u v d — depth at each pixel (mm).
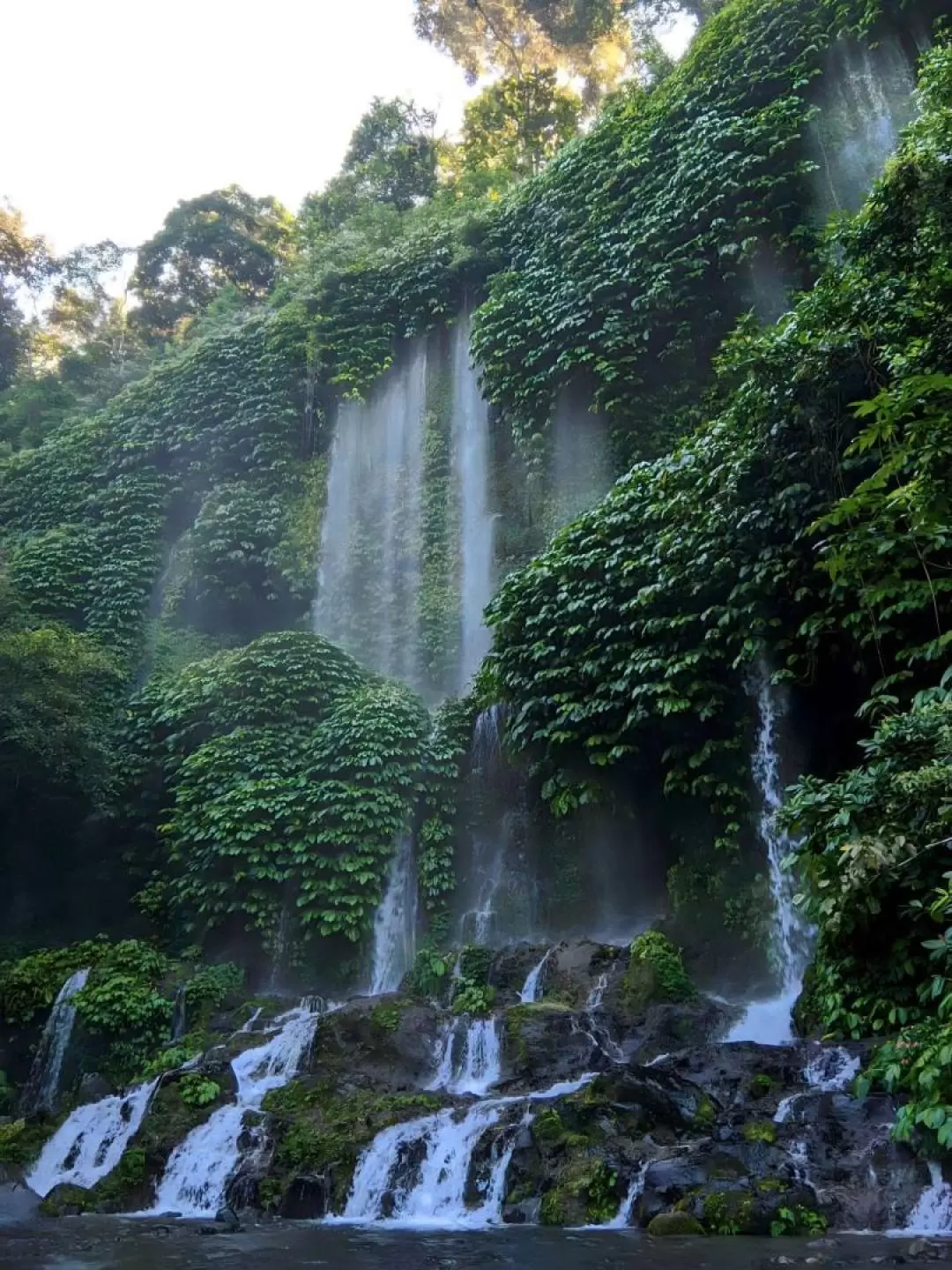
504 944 13508
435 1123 7793
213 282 42875
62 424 28109
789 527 10602
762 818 11289
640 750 12180
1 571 18250
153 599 22469
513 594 13734
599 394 18016
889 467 6559
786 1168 6160
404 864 14195
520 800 14477
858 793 6801
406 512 22266
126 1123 9406
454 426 22625
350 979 13281
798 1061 7477
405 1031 9945
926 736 6793
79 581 22391
